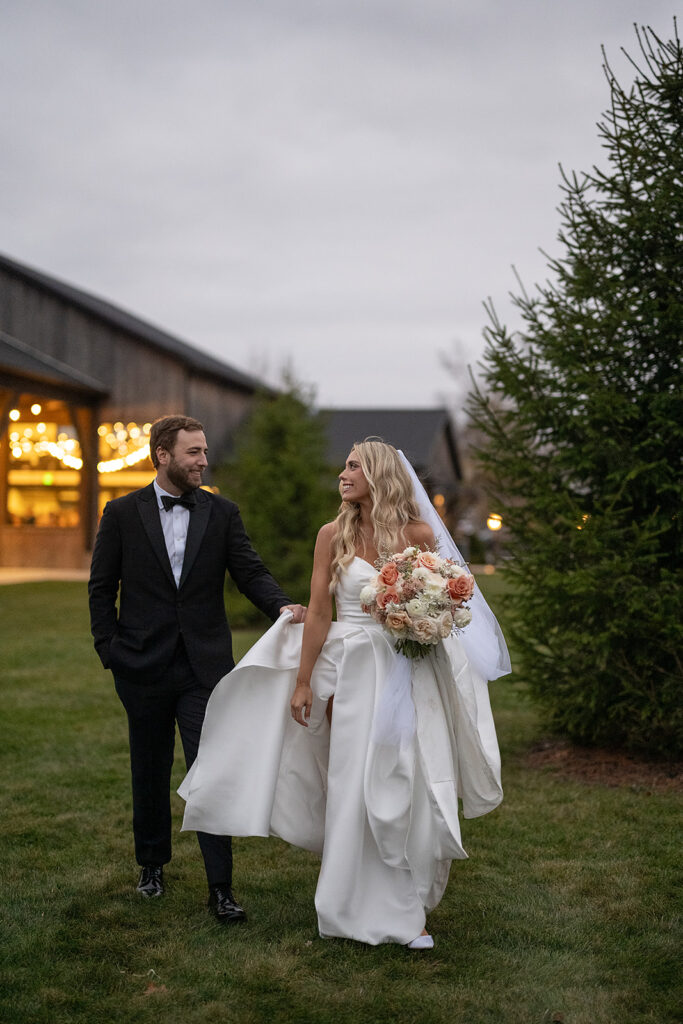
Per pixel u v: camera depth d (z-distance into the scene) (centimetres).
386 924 320
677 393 527
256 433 1524
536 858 419
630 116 559
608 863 410
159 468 374
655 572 544
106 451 2325
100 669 940
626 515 560
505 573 587
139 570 365
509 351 585
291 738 348
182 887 384
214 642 369
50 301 2278
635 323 552
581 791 521
